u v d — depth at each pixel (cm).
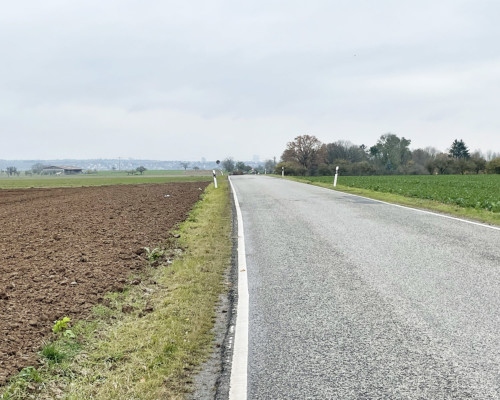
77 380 378
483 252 832
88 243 947
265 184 3500
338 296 596
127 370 396
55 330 460
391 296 588
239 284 671
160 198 2170
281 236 1059
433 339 448
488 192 2459
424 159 12506
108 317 527
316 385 364
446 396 340
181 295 607
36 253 844
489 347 425
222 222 1301
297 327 493
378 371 385
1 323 480
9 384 360
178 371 394
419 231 1078
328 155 12506
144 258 830
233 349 441
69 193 2988
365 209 1567
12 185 5050
